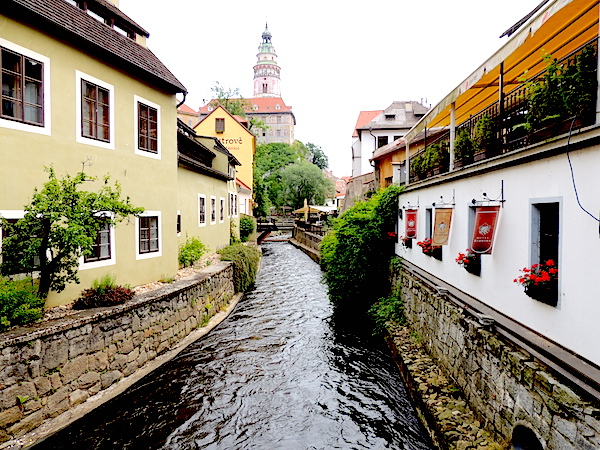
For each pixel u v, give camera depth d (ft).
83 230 23.06
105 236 31.42
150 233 36.70
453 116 28.48
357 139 135.95
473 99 30.78
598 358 12.30
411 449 21.07
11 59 23.76
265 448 21.45
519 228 17.28
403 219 41.78
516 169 17.51
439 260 28.81
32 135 24.79
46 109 25.71
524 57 22.20
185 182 49.65
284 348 35.78
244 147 126.82
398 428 23.00
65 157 27.07
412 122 110.93
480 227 19.08
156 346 31.71
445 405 20.74
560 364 13.23
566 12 17.29
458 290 24.89
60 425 21.58
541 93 15.40
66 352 22.79
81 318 24.02
